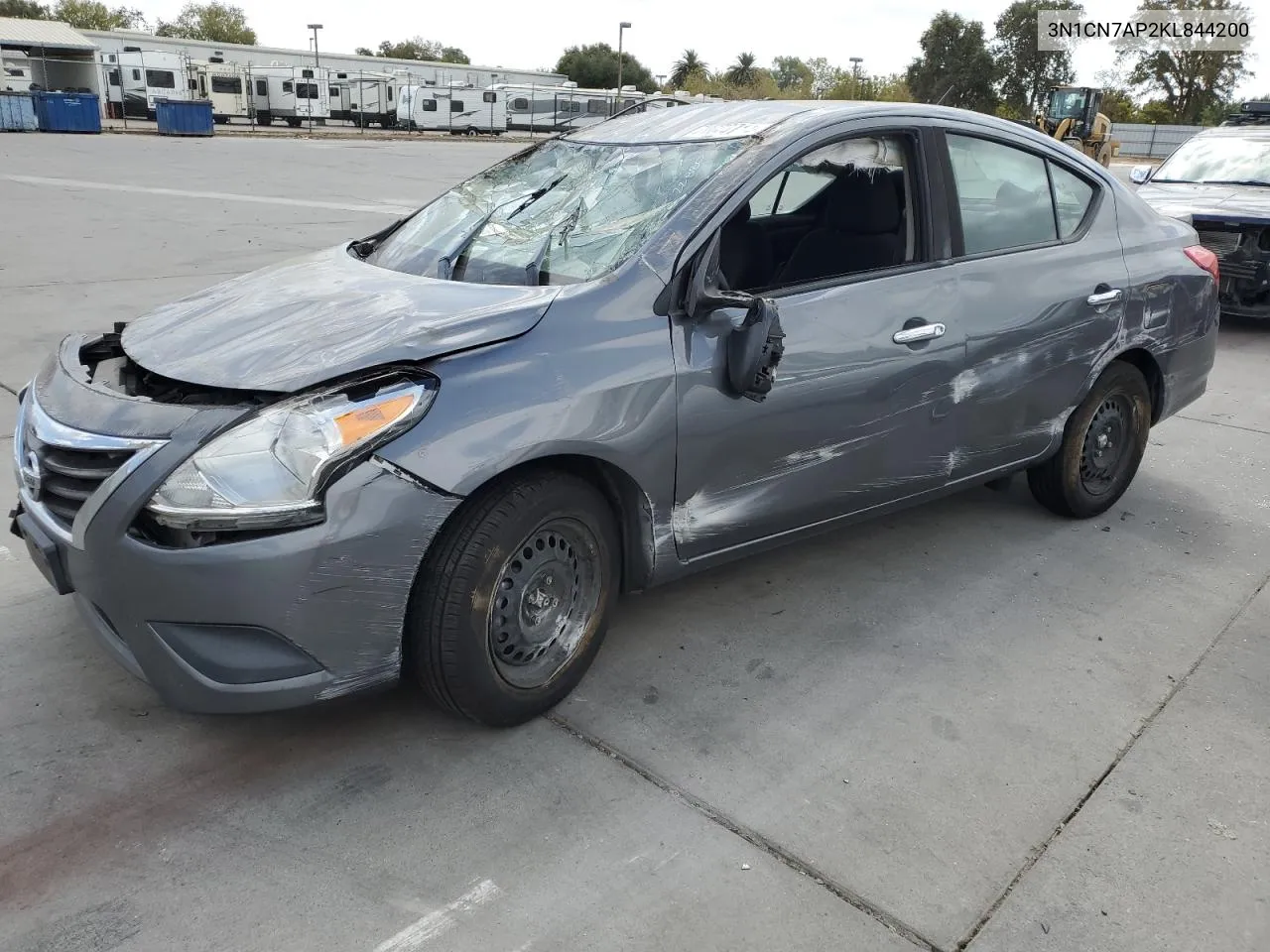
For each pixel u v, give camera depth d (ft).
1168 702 10.28
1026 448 13.17
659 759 9.11
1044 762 9.25
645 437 9.20
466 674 8.68
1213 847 8.22
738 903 7.47
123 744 9.08
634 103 13.56
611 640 11.10
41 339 22.84
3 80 126.82
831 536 14.02
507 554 8.61
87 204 47.11
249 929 7.10
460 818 8.28
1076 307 12.84
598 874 7.72
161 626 7.80
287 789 8.57
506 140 142.82
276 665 7.89
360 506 7.75
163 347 9.03
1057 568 13.24
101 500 7.72
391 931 7.13
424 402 8.03
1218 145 33.19
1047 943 7.22
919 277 11.35
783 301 10.29
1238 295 28.45
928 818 8.45
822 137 10.74
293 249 36.50
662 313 9.39
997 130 12.51
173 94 139.13
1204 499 15.96
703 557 10.36
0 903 7.27
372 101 154.51
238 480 7.53
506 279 9.99
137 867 7.66
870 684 10.42
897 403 11.22
